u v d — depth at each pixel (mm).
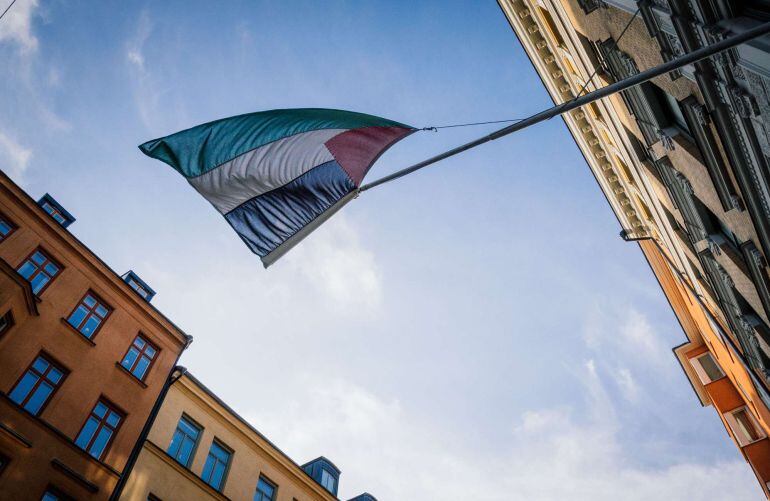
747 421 26953
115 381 18078
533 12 19969
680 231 17750
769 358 15516
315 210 8750
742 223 11078
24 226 18219
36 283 17609
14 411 14352
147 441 17672
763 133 8328
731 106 8742
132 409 18047
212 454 20328
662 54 10234
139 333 20516
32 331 16344
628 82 5113
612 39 12820
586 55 15750
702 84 9125
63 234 19438
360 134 9414
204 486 18688
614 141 19750
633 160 18141
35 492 13688
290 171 8836
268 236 8391
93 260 20094
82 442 15945
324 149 9125
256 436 22609
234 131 8875
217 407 21562
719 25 7973
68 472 14727
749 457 25875
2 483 13117
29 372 15688
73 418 15977
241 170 8617
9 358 15250
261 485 21672
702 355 30438
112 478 15953
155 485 17094
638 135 15375
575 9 14523
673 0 8688
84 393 16781
